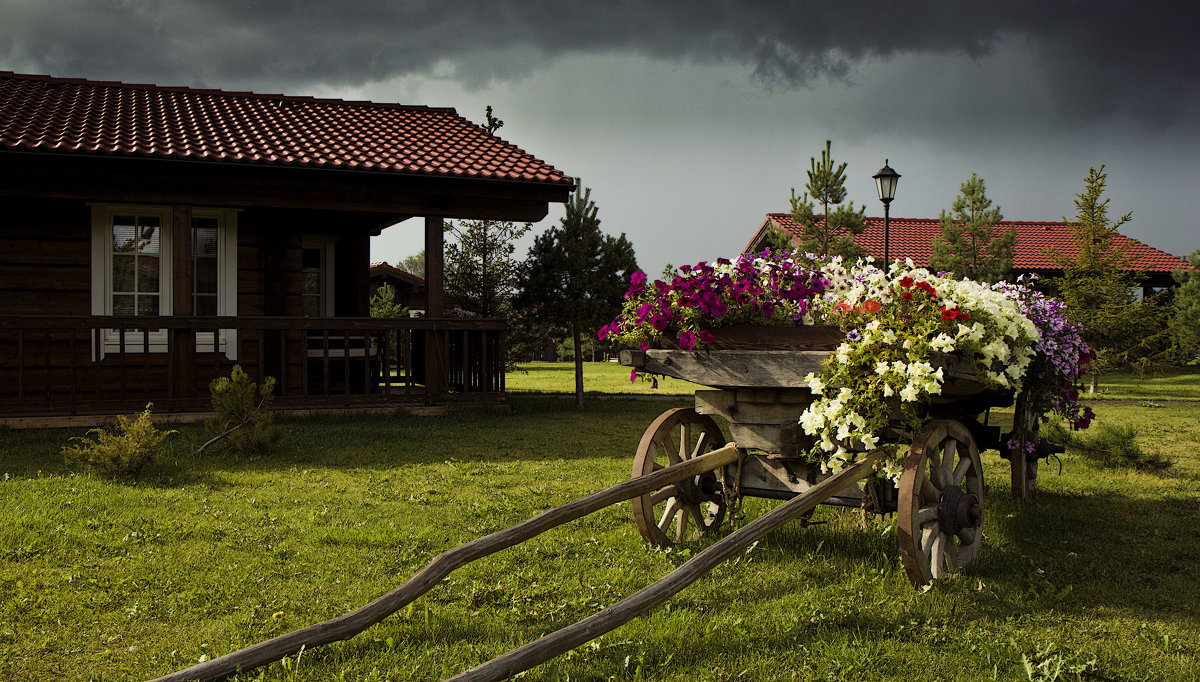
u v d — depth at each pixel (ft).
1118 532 16.93
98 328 30.58
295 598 12.56
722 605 12.23
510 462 24.86
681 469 13.53
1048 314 17.44
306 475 22.21
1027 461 20.13
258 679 9.29
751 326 14.23
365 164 33.94
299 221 38.37
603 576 13.60
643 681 9.68
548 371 90.68
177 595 12.57
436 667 10.01
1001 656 10.35
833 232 55.62
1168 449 29.91
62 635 11.05
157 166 31.24
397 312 75.05
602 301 43.52
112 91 43.32
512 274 49.55
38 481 20.51
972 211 62.75
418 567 14.25
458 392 37.68
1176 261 92.79
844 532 15.90
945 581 12.85
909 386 12.05
